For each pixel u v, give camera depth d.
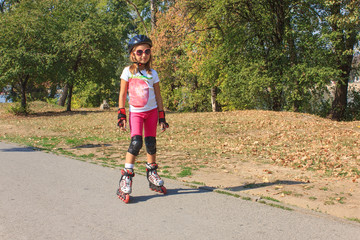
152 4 27.72
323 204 4.05
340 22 16.69
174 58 27.78
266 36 20.44
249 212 3.66
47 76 22.72
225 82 22.02
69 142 10.17
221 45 21.73
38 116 21.28
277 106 21.52
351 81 24.31
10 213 3.55
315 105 24.34
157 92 4.32
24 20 20.89
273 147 9.03
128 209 3.72
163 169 6.27
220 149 8.86
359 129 12.61
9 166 6.12
